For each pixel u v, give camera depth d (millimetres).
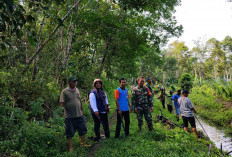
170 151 4211
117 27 9758
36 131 3939
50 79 6820
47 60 6746
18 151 3445
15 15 3002
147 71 43656
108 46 12617
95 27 9203
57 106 5797
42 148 3709
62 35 8258
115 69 16906
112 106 10766
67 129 4078
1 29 3021
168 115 9930
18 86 4965
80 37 10453
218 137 7535
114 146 4348
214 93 18219
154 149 4188
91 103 4602
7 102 4320
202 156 4348
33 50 6512
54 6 7230
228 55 54406
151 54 18062
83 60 11203
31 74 5949
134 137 4953
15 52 5715
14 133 3668
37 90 5465
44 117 5633
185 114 6547
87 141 4871
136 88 5684
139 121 5621
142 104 5613
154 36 11156
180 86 26828
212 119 10703
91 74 10352
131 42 10461
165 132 5562
